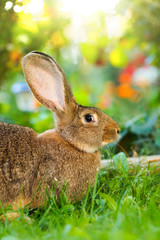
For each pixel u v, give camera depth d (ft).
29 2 22.36
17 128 16.96
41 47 26.05
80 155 17.47
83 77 45.88
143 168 19.31
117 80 47.21
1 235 11.55
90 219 13.19
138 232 10.61
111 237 9.30
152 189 16.96
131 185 17.22
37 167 16.43
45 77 18.11
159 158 21.74
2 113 33.09
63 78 17.65
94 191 15.51
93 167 17.78
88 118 18.08
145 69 39.91
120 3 26.99
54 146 17.10
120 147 23.80
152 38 30.91
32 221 14.25
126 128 25.66
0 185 15.52
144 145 24.95
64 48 31.04
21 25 23.66
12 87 35.40
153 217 12.67
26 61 17.72
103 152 22.35
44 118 30.32
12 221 14.25
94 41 30.73
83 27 28.53
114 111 30.07
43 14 23.89
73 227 10.81
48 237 10.68
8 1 21.88
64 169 16.89
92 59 35.06
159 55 32.60
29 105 34.63
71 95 18.12
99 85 45.85
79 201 17.22
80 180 17.30
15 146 16.17
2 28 23.86
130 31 30.07
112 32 29.73
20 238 11.01
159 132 25.39
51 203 15.39
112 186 17.58
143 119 26.66
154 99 33.96
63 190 16.07
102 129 18.33
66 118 17.95
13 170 15.85
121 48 35.60
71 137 17.66
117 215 12.75
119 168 19.33
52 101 18.20
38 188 16.34
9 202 15.85
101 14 27.14
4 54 26.81
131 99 39.11
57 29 25.61
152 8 28.27
